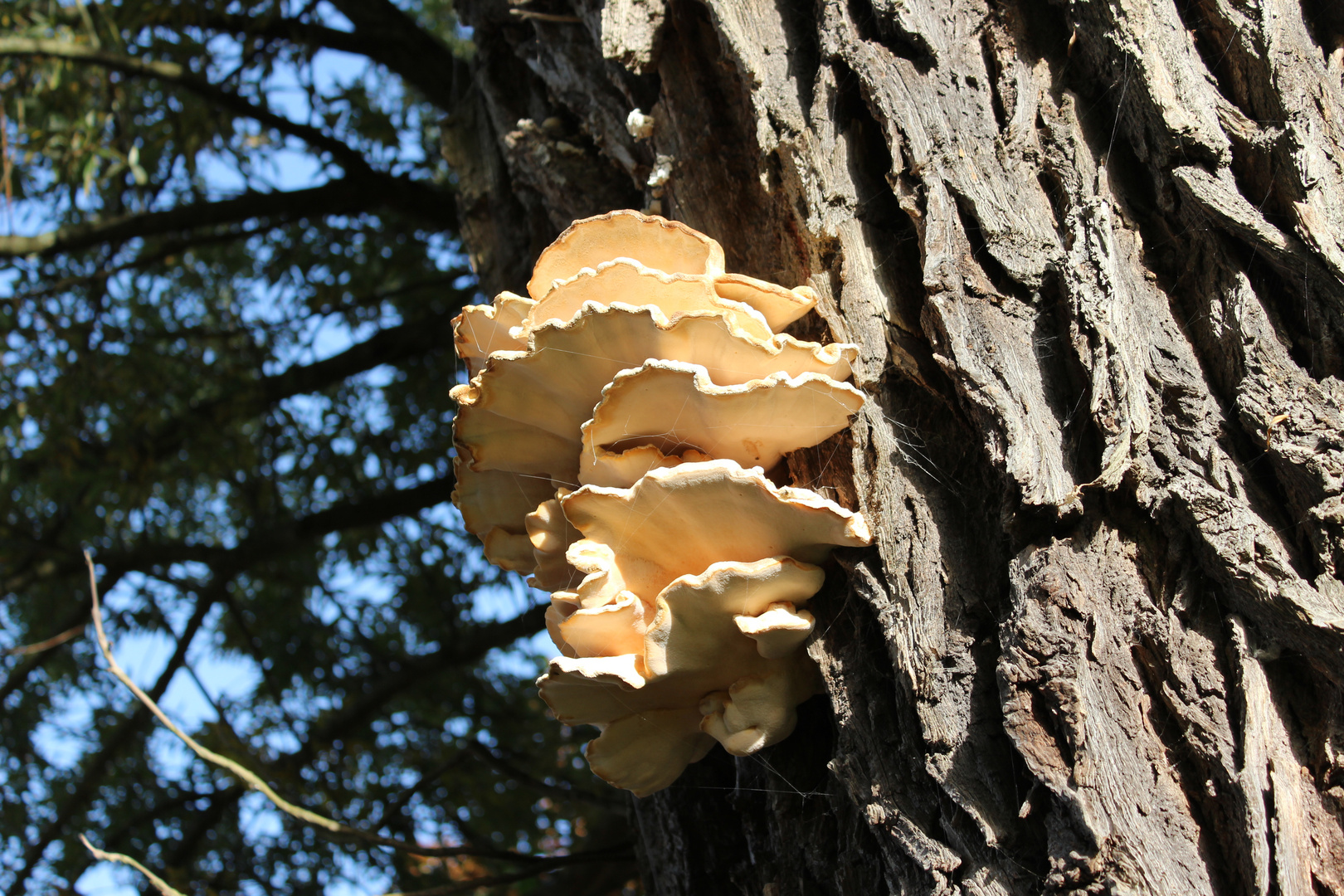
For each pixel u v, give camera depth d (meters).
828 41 1.80
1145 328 1.64
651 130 1.93
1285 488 1.58
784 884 1.74
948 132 1.73
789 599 1.68
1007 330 1.66
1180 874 1.50
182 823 3.93
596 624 1.69
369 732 4.13
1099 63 1.72
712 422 1.69
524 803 4.04
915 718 1.62
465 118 2.35
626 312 1.66
